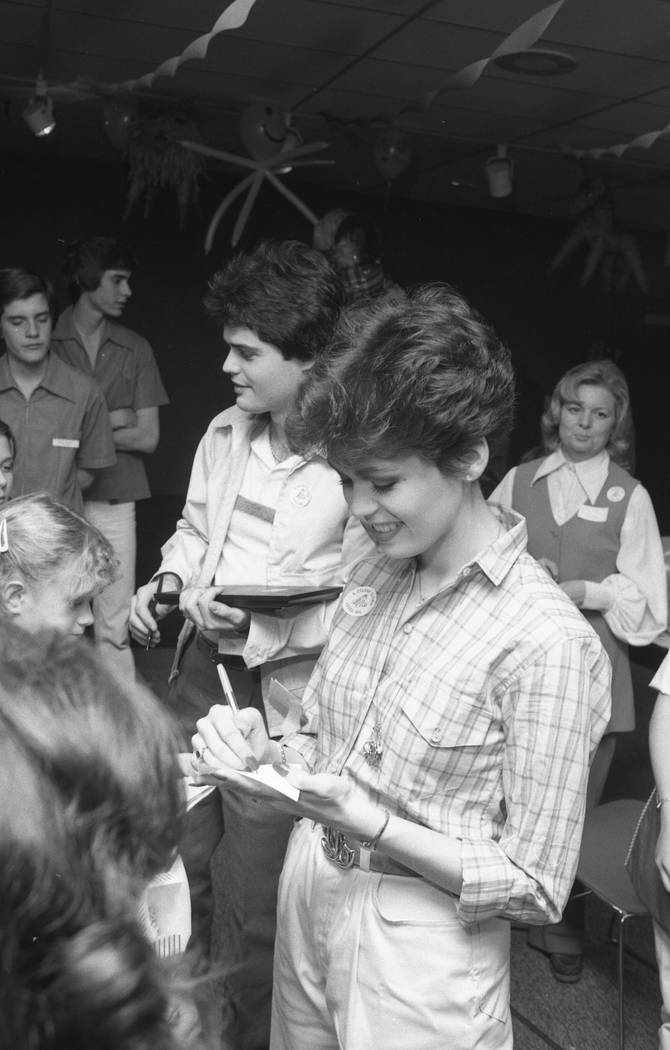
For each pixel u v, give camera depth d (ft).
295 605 7.08
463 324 4.24
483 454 4.34
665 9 12.29
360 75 15.90
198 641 7.73
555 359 27.37
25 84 17.13
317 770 5.05
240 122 17.85
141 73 16.33
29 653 1.81
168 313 23.71
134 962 1.64
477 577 4.56
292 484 7.39
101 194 22.91
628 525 10.16
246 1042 7.18
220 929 9.10
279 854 7.16
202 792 4.47
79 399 13.19
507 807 4.48
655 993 9.43
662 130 17.26
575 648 4.36
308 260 7.00
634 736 15.94
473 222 26.21
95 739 1.66
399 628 4.74
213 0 12.71
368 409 4.07
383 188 24.27
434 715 4.48
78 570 5.54
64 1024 1.57
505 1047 4.70
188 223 23.52
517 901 4.37
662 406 28.07
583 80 15.44
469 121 18.30
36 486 13.07
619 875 8.07
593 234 22.49
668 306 27.66
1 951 1.54
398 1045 4.52
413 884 4.58
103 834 1.64
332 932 4.76
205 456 8.04
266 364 6.98
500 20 13.05
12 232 22.49
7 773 1.58
